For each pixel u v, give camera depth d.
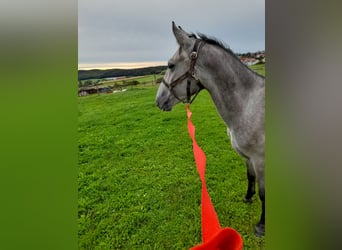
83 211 1.57
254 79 1.30
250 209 1.52
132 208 1.60
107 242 1.53
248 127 1.29
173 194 1.62
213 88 1.32
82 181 1.61
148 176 1.65
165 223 1.57
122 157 1.67
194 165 1.65
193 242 1.53
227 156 1.64
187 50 1.31
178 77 1.33
